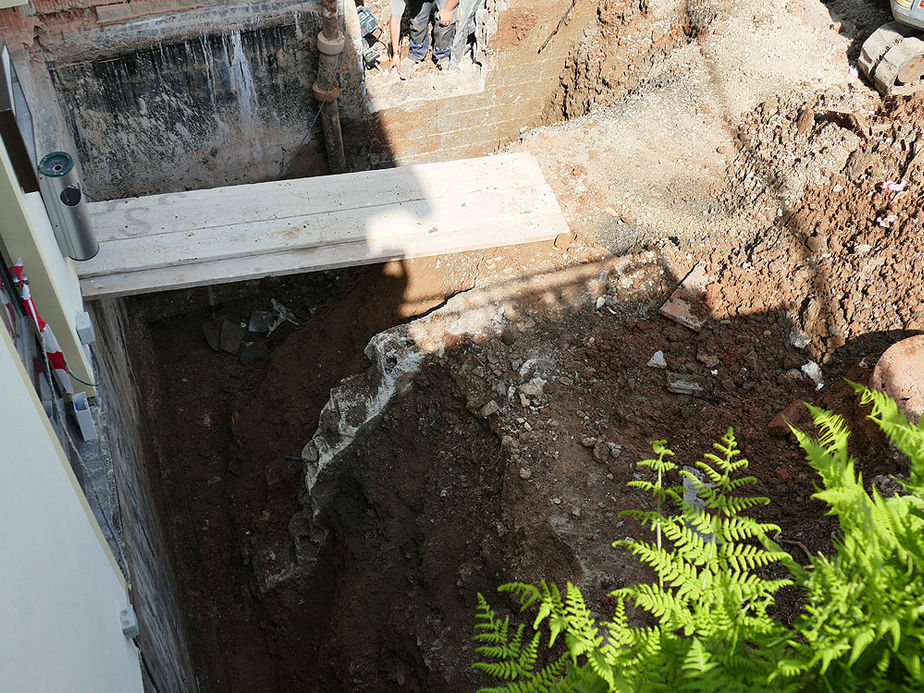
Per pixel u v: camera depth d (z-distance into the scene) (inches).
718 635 92.5
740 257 257.3
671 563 102.7
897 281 228.2
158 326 352.2
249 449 312.3
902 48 276.5
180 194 269.4
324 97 328.2
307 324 324.2
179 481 319.0
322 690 256.5
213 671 281.6
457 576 224.8
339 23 314.2
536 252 264.8
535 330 248.4
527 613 203.0
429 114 362.3
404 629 233.9
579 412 230.8
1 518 103.0
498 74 361.7
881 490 178.9
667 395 231.8
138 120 315.6
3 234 170.6
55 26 278.8
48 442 138.8
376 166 374.3
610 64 350.3
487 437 233.9
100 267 247.8
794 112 285.0
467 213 267.9
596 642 99.2
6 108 165.0
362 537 262.5
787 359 233.6
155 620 216.7
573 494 212.5
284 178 362.6
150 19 288.7
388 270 282.4
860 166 257.1
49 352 183.8
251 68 316.8
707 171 283.0
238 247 255.8
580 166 285.0
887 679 82.7
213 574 301.0
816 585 89.3
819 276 242.1
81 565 144.9
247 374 339.9
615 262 259.9
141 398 310.5
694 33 330.6
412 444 250.7
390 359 250.2
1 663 93.5
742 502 110.5
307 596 281.7
